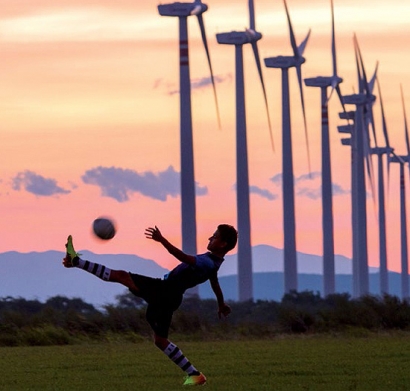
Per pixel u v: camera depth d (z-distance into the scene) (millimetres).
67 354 44094
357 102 141250
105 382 31234
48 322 63344
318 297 118500
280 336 58031
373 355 40094
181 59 121625
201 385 29453
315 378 31656
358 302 68375
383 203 170000
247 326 65375
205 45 118812
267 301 110438
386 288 168750
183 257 27703
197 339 57938
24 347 52562
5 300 98438
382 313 65750
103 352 45094
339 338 54406
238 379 31422
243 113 128375
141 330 62844
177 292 28062
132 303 80625
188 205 120625
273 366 35750
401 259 172125
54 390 29219
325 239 151375
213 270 28109
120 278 27844
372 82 144875
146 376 32969
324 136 152250
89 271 27672
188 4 119625
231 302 109312
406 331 61562
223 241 28234
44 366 37469
